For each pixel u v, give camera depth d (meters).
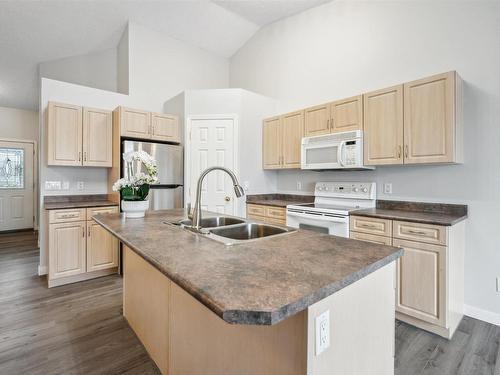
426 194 2.62
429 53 2.60
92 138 3.32
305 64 3.75
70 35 3.74
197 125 3.81
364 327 1.05
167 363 1.56
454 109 2.21
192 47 4.50
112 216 2.07
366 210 2.75
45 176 3.27
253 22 4.19
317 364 0.83
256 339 0.99
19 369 1.68
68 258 2.98
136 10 3.62
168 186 3.62
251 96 3.86
